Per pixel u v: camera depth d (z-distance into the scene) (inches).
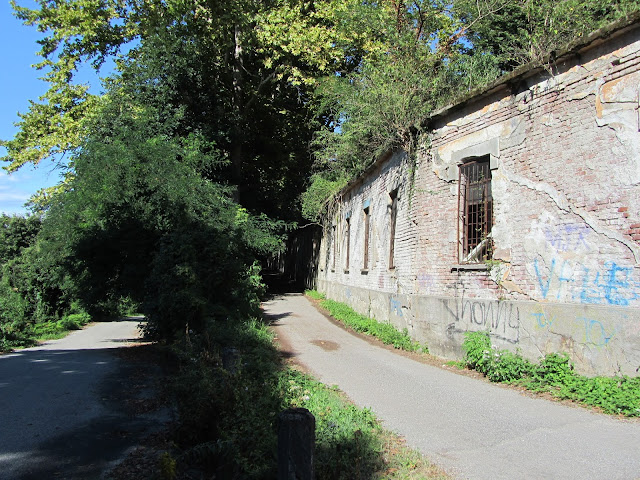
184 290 380.8
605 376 244.5
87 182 462.6
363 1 662.5
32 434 222.4
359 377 300.8
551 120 291.0
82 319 735.1
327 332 507.8
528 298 299.1
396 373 312.8
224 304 446.0
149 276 419.2
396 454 173.6
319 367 330.3
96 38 748.6
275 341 429.1
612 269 250.4
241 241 487.8
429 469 162.6
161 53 679.7
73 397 286.0
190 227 446.9
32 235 932.6
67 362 402.0
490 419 216.7
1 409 261.6
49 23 741.3
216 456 170.7
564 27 378.6
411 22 567.8
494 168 331.6
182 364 277.9
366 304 578.6
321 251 985.5
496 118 334.3
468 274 350.0
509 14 535.5
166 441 211.9
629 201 243.8
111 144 501.4
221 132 747.4
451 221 373.1
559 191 282.5
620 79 251.9
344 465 156.6
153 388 304.8
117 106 589.6
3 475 177.8
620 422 210.8
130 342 538.9
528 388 267.6
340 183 771.4
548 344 277.1
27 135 768.3
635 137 242.7
